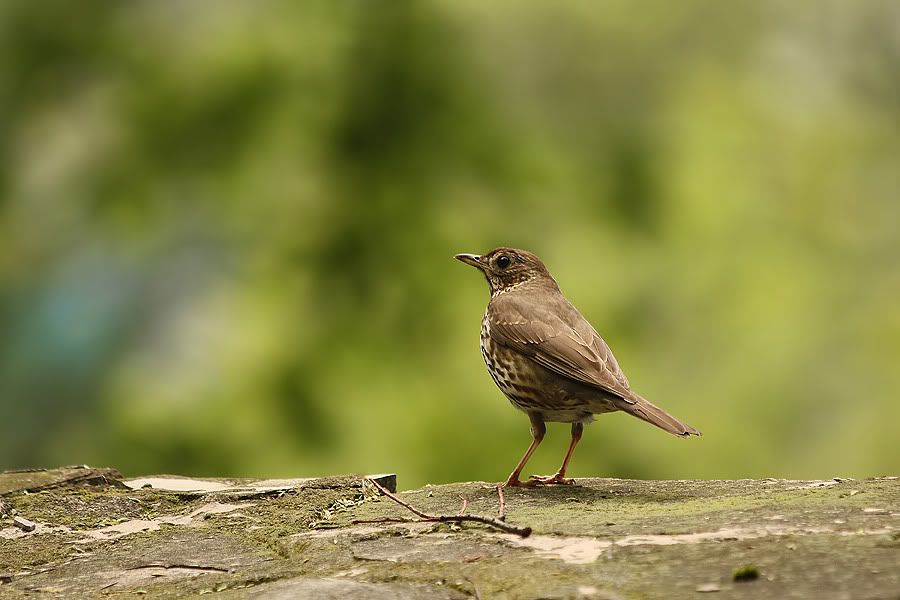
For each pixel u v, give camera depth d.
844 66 22.19
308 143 17.14
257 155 17.09
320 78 17.39
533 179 17.36
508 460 15.02
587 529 5.57
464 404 15.36
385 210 16.81
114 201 17.47
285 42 17.53
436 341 16.06
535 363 7.78
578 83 17.94
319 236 16.72
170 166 17.34
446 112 17.39
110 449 15.75
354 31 17.55
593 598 4.48
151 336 18.95
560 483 7.76
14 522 6.80
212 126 17.31
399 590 4.82
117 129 17.62
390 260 16.53
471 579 4.88
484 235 16.89
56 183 18.27
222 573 5.56
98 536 6.53
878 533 5.03
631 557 4.96
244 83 17.31
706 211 18.08
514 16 17.50
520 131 17.70
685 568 4.73
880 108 22.23
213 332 16.69
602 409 7.62
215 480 8.20
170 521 6.84
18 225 18.59
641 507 6.33
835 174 20.14
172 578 5.54
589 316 16.58
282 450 15.37
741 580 4.52
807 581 4.43
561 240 17.25
